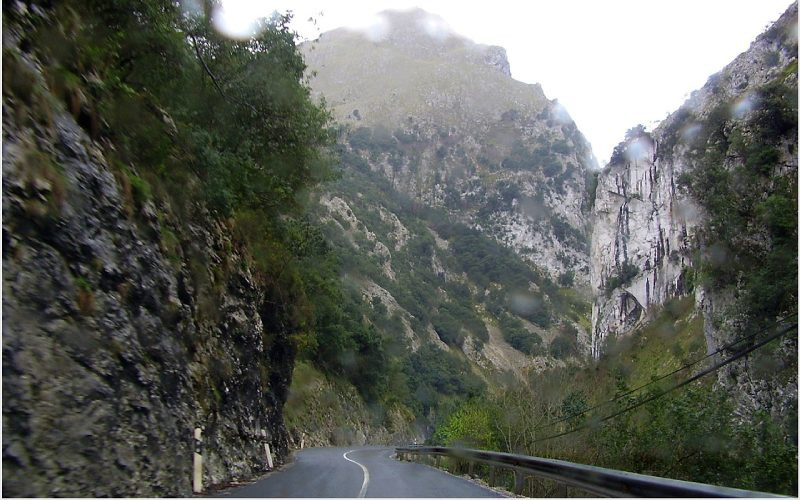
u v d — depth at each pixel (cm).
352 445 5778
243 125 2092
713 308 3778
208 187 1680
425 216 17350
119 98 1316
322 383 5878
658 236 7706
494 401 2505
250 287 2053
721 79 5953
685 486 673
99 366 894
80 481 771
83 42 1200
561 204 18875
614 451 1764
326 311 5347
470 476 1786
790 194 3256
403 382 8331
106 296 973
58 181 894
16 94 866
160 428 1052
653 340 6738
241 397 1822
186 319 1354
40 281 808
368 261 10788
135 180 1198
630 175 8750
